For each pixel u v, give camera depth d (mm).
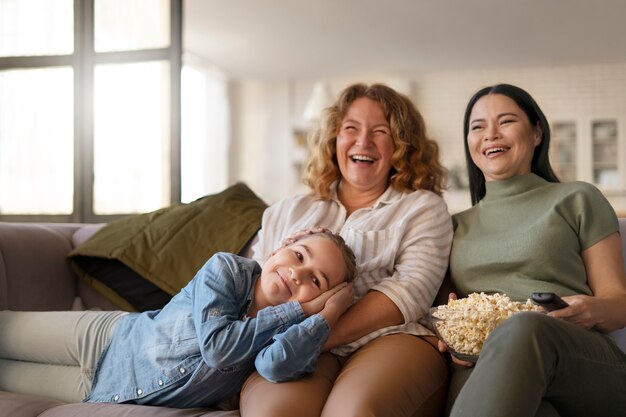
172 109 4348
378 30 7746
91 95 4453
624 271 1736
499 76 9672
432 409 1611
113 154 4457
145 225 2369
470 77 9750
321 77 10180
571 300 1522
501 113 1919
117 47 4430
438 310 1561
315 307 1630
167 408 1630
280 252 1715
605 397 1416
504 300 1510
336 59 9094
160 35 4379
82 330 1910
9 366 2016
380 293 1770
